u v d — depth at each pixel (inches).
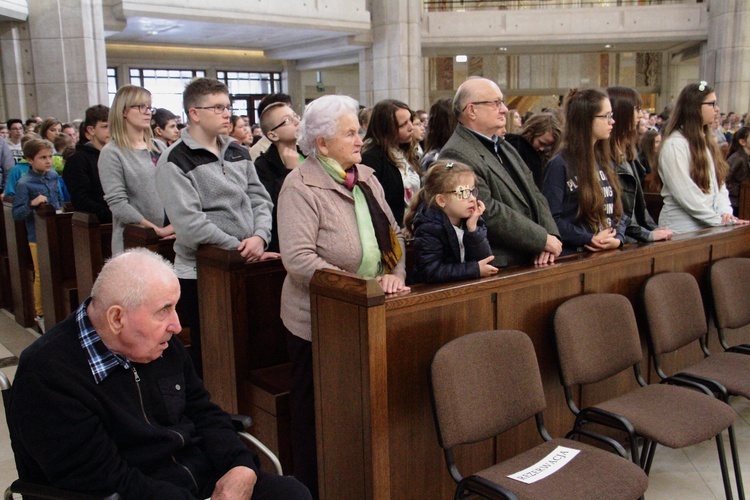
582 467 80.2
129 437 66.7
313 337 84.7
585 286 107.7
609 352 102.4
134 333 64.9
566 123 116.8
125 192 137.8
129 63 578.9
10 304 223.6
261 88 671.8
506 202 102.7
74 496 62.1
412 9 543.8
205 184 110.7
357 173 90.6
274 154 135.0
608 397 116.0
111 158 136.8
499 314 94.7
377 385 77.6
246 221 115.9
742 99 540.4
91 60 408.5
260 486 73.9
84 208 160.4
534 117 138.3
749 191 202.7
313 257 84.4
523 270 98.1
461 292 89.0
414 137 144.5
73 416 62.1
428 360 87.0
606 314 103.0
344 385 81.0
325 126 85.8
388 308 81.3
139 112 137.4
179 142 111.3
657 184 199.6
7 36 397.1
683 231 143.5
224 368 109.3
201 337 114.7
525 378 87.8
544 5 573.9
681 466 113.7
